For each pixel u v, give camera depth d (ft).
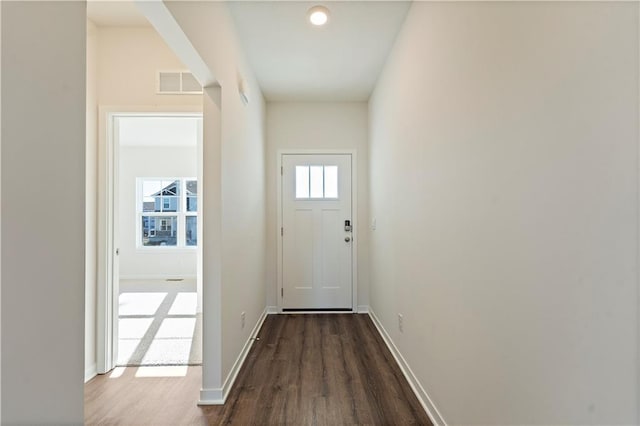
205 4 5.68
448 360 5.15
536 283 3.08
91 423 5.73
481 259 4.12
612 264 2.28
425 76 6.24
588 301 2.48
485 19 3.99
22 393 2.19
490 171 3.90
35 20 2.27
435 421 5.64
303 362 8.16
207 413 5.99
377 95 10.87
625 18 2.16
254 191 10.19
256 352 8.81
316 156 12.87
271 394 6.64
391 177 8.93
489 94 3.91
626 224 2.17
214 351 6.39
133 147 20.62
